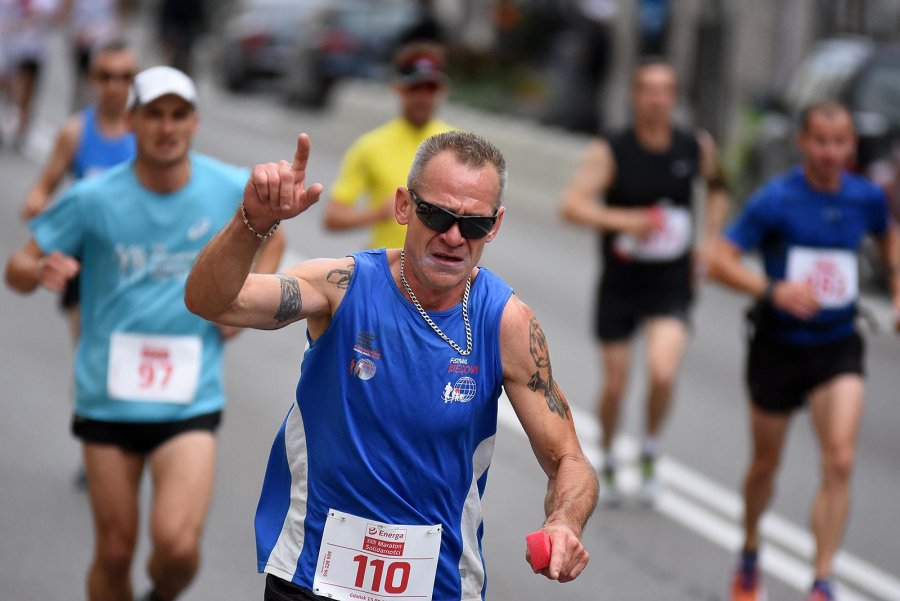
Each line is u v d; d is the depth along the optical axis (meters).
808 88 50.44
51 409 29.36
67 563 21.39
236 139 70.88
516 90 72.50
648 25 68.75
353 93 72.94
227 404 30.14
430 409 12.20
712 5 66.62
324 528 12.41
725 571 22.94
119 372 17.78
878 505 26.66
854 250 21.91
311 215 52.19
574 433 12.73
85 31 60.75
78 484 24.92
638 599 21.45
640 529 24.80
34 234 18.12
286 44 88.38
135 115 17.77
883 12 69.44
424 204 11.80
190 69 87.31
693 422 31.48
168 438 17.80
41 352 33.59
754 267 46.81
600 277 27.03
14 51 60.56
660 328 26.38
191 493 17.38
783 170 49.91
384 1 83.75
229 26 91.94
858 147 44.66
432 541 12.48
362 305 12.23
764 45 68.56
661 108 26.69
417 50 26.19
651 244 26.42
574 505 11.99
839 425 20.91
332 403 12.31
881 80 46.59
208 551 22.08
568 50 71.38
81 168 24.97
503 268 46.19
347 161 26.52
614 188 26.95
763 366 21.81
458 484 12.53
